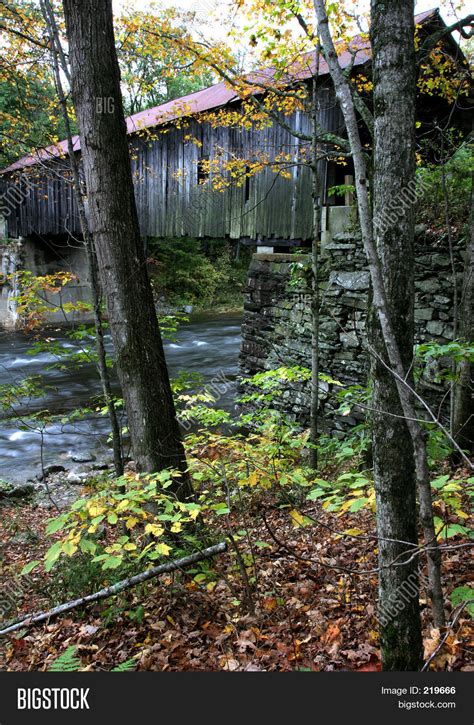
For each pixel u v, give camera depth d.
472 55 8.48
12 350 18.92
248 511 4.64
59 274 5.31
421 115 10.01
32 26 5.35
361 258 7.68
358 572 2.06
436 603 2.29
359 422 7.87
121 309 4.04
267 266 9.74
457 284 6.30
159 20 5.67
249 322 10.30
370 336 2.11
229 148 12.40
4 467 9.14
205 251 31.88
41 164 5.79
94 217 4.01
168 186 14.56
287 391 9.24
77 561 4.12
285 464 4.35
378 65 2.01
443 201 6.51
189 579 3.62
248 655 2.86
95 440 10.44
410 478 2.07
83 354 5.30
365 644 2.81
